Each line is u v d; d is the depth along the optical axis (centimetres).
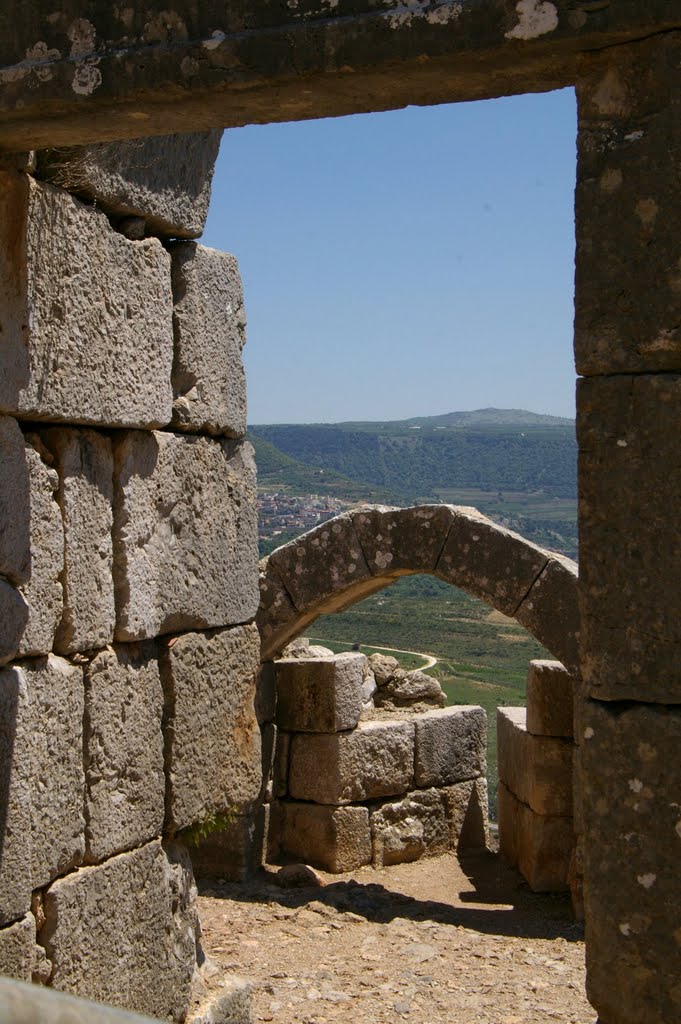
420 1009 755
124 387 519
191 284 578
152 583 545
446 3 382
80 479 499
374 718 1233
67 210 482
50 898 482
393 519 1088
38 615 472
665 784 392
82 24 410
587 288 395
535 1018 745
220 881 1049
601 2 373
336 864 1131
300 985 786
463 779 1244
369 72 390
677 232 384
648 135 385
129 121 426
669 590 390
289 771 1155
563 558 1050
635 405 392
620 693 397
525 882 1107
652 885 394
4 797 451
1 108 415
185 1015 577
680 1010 391
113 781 520
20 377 455
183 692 569
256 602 633
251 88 399
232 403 610
